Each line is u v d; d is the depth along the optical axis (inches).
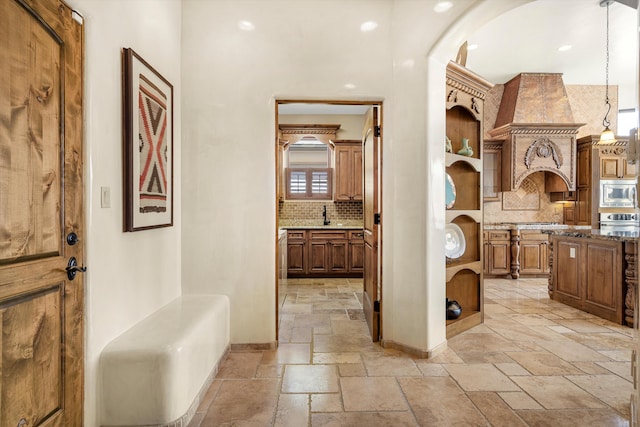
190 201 108.8
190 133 108.7
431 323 103.2
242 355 105.7
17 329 49.9
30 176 52.4
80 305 63.1
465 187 135.3
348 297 177.2
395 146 109.3
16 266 49.6
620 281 133.7
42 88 54.5
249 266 110.0
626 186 217.5
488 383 87.6
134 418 67.7
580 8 148.6
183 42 108.4
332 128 233.1
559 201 237.9
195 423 71.9
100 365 67.2
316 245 224.7
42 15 54.2
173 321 83.4
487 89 134.6
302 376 91.8
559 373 92.9
